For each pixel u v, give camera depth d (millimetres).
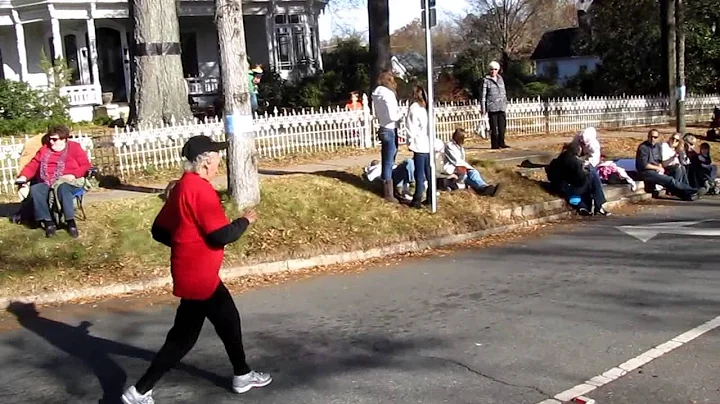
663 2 25594
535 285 8523
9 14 27797
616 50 30594
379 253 10484
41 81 29719
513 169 14422
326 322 7438
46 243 9344
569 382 5629
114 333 7371
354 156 15773
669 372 5750
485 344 6543
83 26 29531
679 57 19531
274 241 10031
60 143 9734
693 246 10172
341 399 5473
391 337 6863
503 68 43312
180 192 5258
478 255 10344
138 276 9023
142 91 18016
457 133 12859
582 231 11695
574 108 21844
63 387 5977
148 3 17859
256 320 7613
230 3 10297
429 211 11617
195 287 5234
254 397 5578
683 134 17672
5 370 6418
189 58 31672
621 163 16031
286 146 15758
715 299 7641
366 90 28812
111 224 10000
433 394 5496
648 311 7324
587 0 45281
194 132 14820
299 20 32938
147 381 5309
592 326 6930
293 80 29641
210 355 6539
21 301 8406
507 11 55688
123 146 13875
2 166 12734
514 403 5285
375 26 21297
